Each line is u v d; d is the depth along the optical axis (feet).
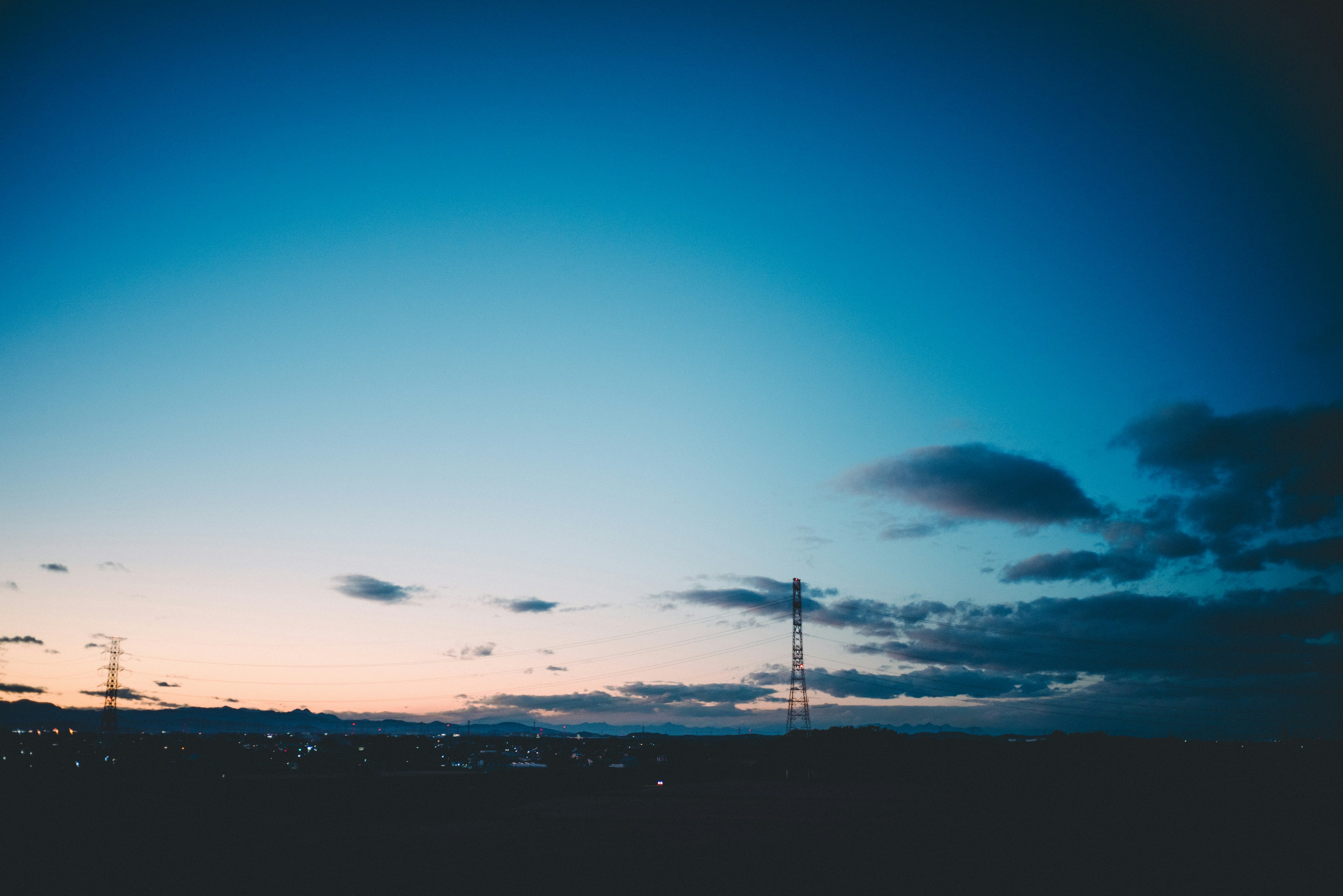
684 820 223.10
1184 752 373.61
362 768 412.57
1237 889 122.31
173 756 438.81
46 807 211.82
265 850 165.17
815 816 230.89
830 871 137.49
